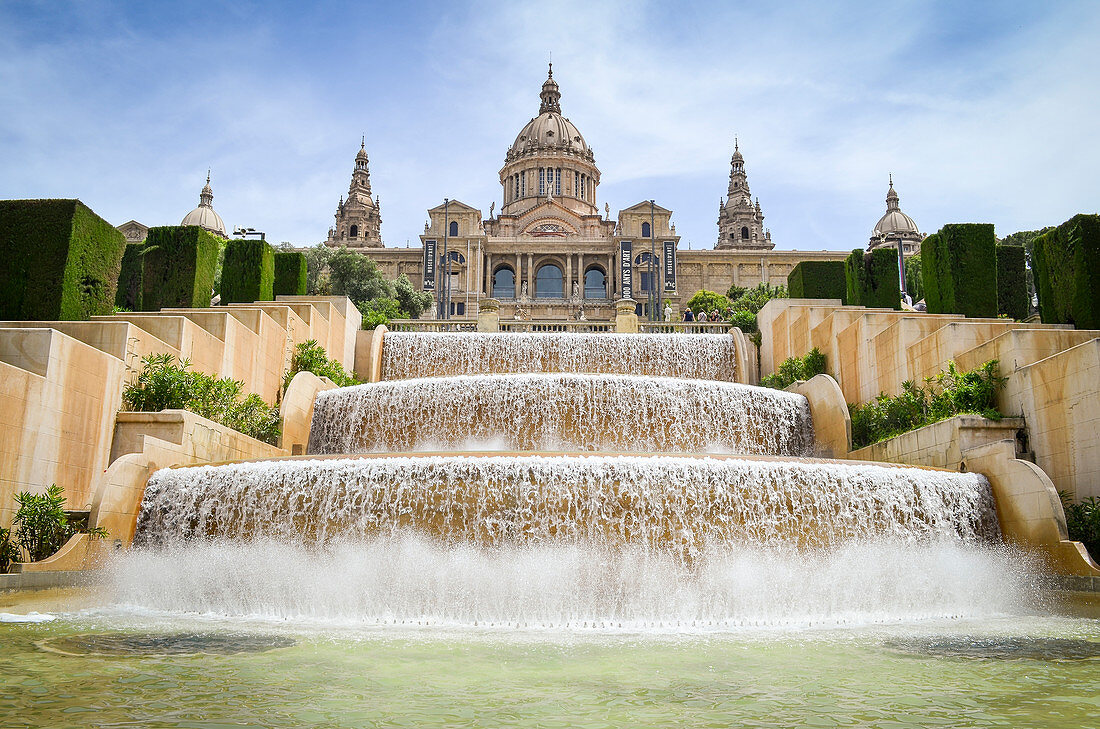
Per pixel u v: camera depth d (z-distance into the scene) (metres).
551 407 21.39
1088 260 22.08
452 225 109.44
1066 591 13.29
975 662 8.53
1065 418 15.81
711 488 13.95
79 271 20.25
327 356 28.50
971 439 16.73
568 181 124.06
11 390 13.95
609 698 6.86
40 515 13.74
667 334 29.84
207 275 29.33
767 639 10.16
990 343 18.45
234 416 20.14
